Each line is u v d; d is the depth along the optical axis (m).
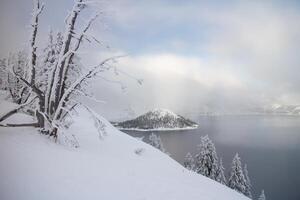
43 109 13.41
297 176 85.25
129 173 9.76
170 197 8.04
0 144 9.52
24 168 7.82
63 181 7.55
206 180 14.35
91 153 12.16
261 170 94.12
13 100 20.20
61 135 12.89
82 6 13.58
